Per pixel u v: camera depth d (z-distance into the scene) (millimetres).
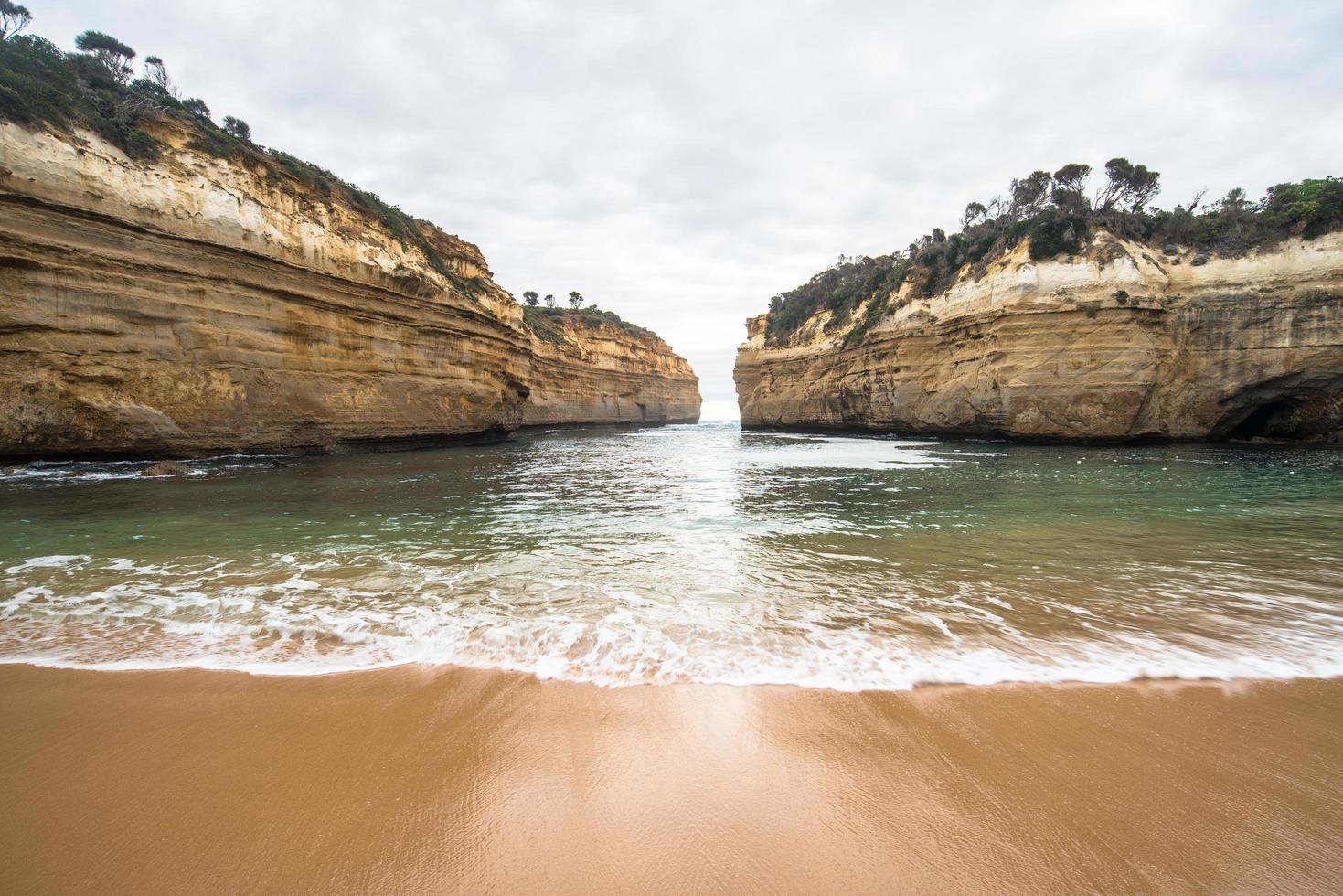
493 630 4648
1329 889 2145
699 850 2369
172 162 17281
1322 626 4723
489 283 34938
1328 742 3107
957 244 34656
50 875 2215
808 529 8594
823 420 45406
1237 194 27766
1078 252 25953
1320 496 10930
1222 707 3484
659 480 15242
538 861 2311
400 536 8148
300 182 21609
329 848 2371
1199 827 2465
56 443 14516
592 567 6547
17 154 13711
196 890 2152
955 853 2342
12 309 13688
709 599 5410
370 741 3152
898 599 5410
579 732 3223
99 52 20766
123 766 2916
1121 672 3934
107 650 4305
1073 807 2600
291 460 19000
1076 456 20375
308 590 5648
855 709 3459
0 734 3205
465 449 26969
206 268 17312
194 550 7168
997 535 8078
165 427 16203
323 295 20859
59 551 7059
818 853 2352
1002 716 3379
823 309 51094
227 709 3469
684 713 3412
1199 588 5707
